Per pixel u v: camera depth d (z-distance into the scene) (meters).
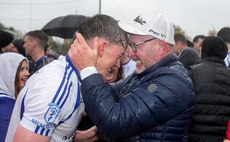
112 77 2.05
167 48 1.56
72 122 1.31
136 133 1.38
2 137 1.77
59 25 6.46
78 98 1.31
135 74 1.75
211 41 2.50
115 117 1.32
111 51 1.36
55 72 1.23
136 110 1.34
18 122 1.32
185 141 1.50
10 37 4.43
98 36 1.34
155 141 1.41
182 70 1.53
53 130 1.21
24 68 2.12
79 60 1.34
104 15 1.41
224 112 2.32
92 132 1.77
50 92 1.16
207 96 2.33
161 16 1.56
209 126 2.32
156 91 1.38
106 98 1.33
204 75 2.40
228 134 1.55
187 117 1.48
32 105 1.15
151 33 1.52
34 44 3.88
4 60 2.04
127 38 1.57
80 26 1.41
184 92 1.41
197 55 3.49
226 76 2.39
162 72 1.45
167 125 1.41
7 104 1.87
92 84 1.32
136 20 1.57
